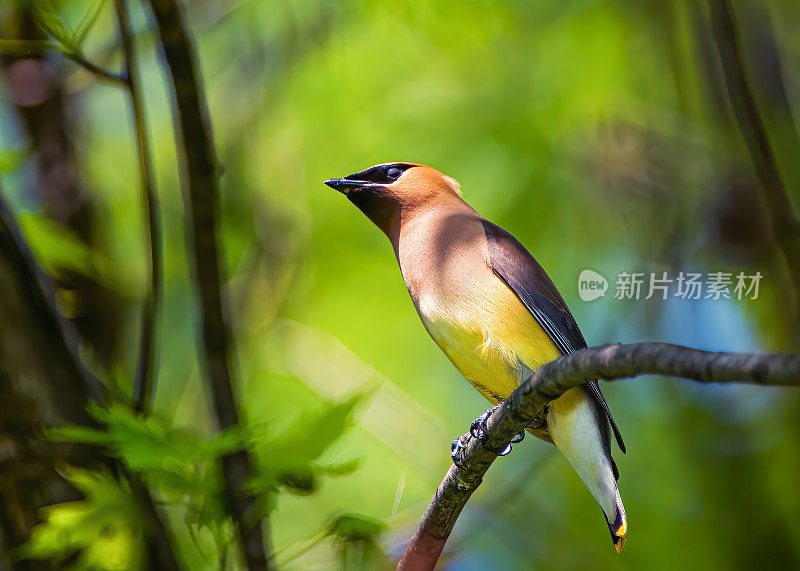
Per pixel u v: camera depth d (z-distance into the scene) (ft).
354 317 38.45
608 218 37.68
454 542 31.65
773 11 36.29
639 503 37.40
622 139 37.17
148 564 18.90
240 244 36.52
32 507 19.95
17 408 20.18
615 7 37.09
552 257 37.78
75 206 32.27
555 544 37.60
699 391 38.52
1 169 24.86
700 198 36.04
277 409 32.96
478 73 38.45
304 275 38.32
